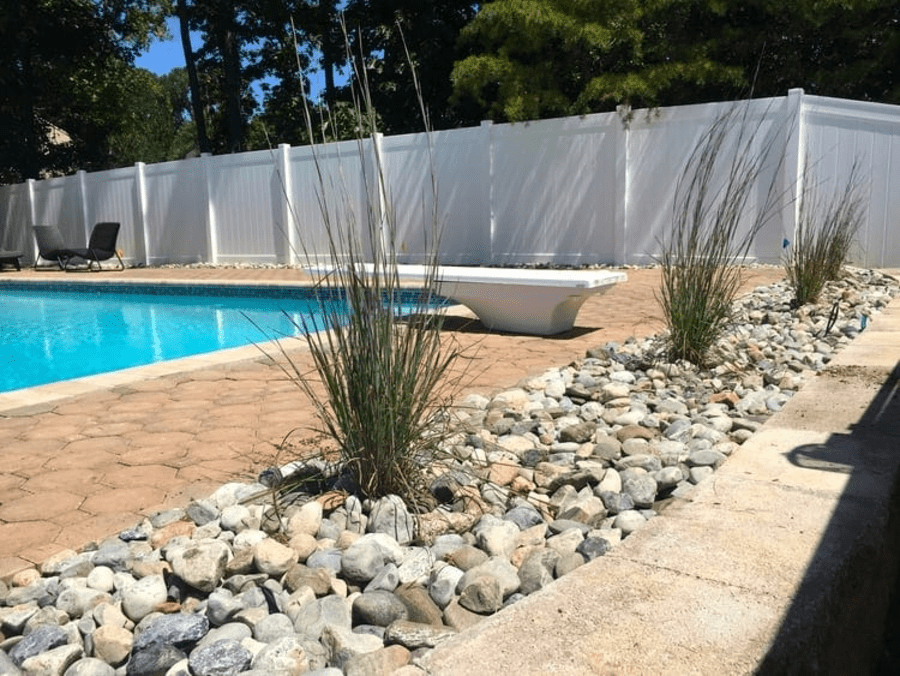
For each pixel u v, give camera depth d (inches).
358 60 692.1
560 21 389.7
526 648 53.0
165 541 87.8
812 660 56.2
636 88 382.0
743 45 445.1
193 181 530.0
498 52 426.9
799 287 244.4
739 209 210.4
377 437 94.1
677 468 102.0
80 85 839.7
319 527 88.7
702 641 52.6
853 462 87.8
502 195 421.1
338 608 71.2
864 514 73.0
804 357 176.6
